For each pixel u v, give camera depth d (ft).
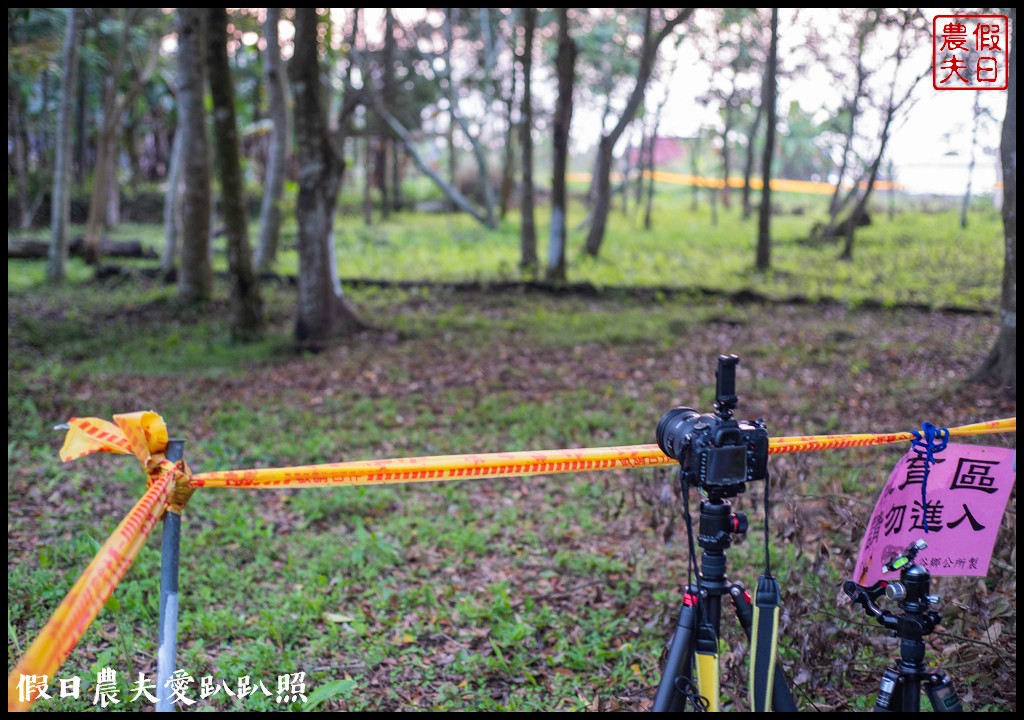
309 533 19.45
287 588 16.60
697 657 7.88
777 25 67.10
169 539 7.22
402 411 31.17
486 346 42.55
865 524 12.66
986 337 43.68
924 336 44.47
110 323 48.91
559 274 63.16
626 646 13.78
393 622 15.23
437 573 17.52
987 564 8.87
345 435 27.43
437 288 61.36
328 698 12.46
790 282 63.87
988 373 32.50
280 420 29.32
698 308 54.44
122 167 121.90
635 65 91.86
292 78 42.04
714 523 7.74
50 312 50.60
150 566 16.87
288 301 56.49
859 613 12.60
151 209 110.01
